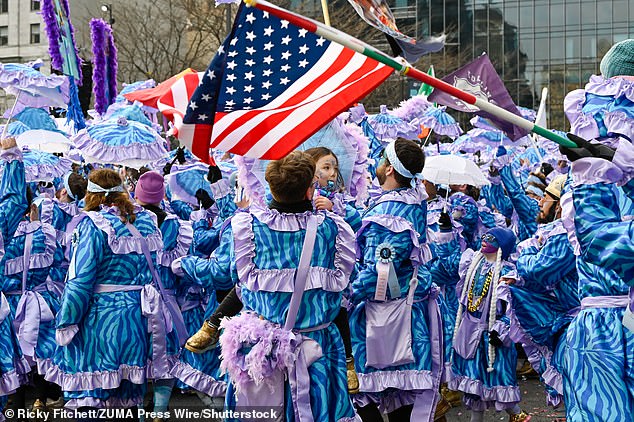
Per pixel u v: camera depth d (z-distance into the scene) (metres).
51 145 9.85
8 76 8.08
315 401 4.69
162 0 34.00
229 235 6.40
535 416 8.09
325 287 4.73
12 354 7.28
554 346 5.74
